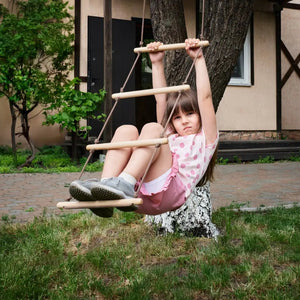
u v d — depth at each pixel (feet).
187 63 12.71
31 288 8.09
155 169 7.87
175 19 13.08
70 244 11.00
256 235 11.26
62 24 28.37
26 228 12.31
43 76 27.12
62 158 29.17
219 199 17.83
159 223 12.29
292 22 42.47
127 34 31.86
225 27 12.35
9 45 25.43
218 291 8.07
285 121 42.60
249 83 37.50
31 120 32.48
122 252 10.17
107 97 27.48
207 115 8.58
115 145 7.33
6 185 20.51
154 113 37.01
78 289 8.34
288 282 8.52
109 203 6.83
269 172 26.55
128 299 7.69
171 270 9.16
